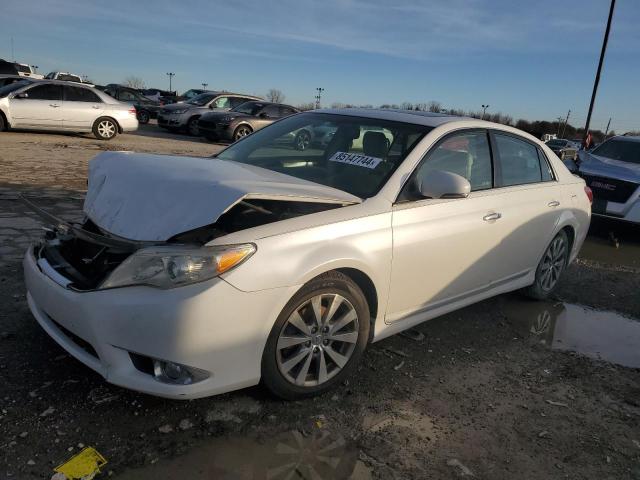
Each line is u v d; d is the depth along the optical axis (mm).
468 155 3867
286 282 2637
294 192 2789
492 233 3918
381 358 3574
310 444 2617
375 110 4125
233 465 2418
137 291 2445
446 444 2746
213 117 16750
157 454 2430
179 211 2576
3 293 3865
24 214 6035
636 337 4430
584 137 23234
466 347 3904
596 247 7508
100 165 3326
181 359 2443
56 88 14133
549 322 4566
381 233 3088
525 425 2996
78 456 2361
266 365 2732
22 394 2740
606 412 3223
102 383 2900
